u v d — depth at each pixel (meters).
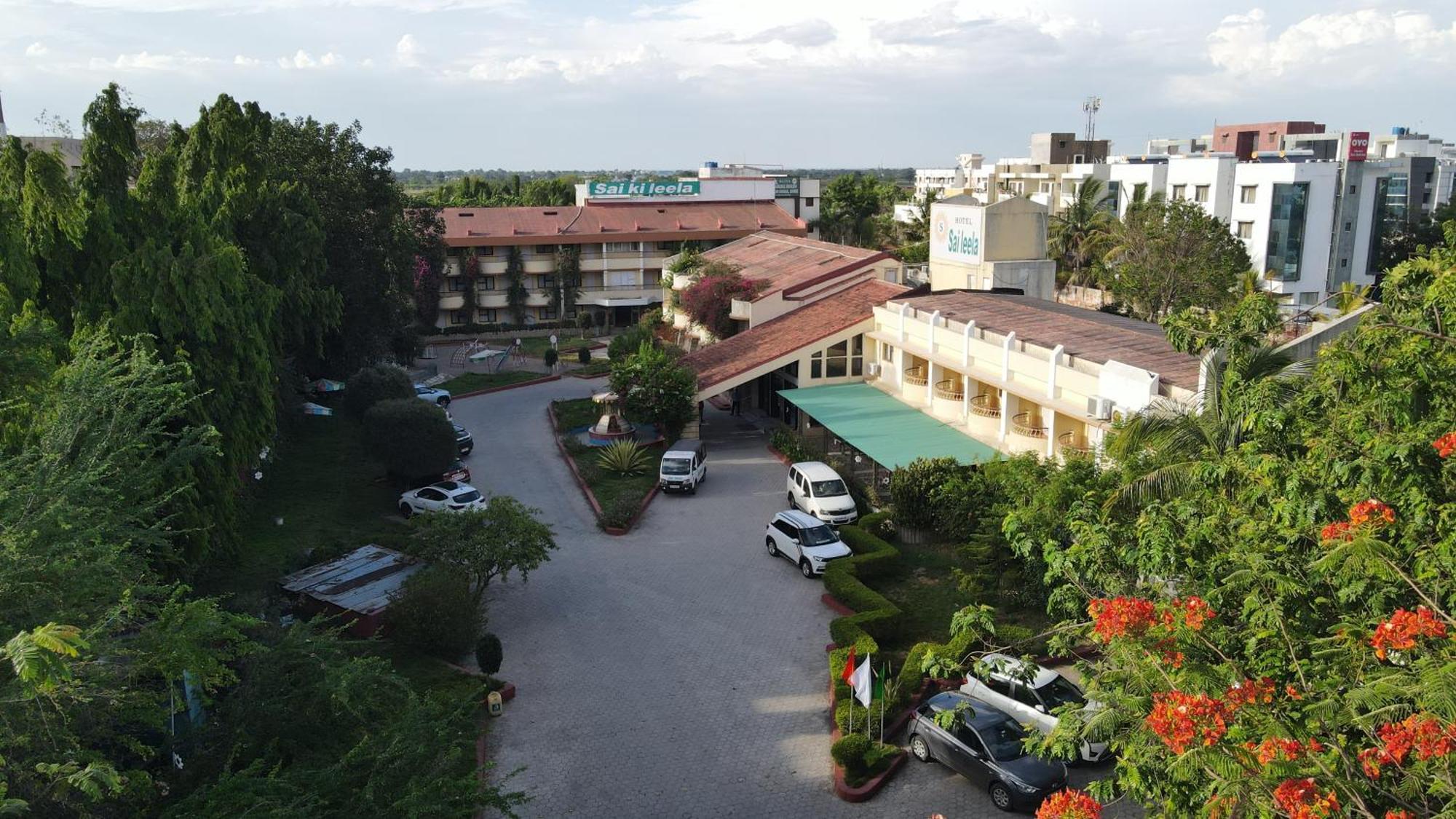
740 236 80.50
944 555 30.12
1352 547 10.66
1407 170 93.88
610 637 25.55
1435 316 14.25
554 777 19.47
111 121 27.80
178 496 23.44
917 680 21.88
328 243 50.16
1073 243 75.25
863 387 43.25
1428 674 9.12
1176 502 14.78
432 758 14.02
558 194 115.62
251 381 28.41
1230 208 77.50
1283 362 20.34
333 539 31.39
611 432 44.19
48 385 17.70
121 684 12.77
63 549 12.44
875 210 106.25
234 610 22.88
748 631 25.75
